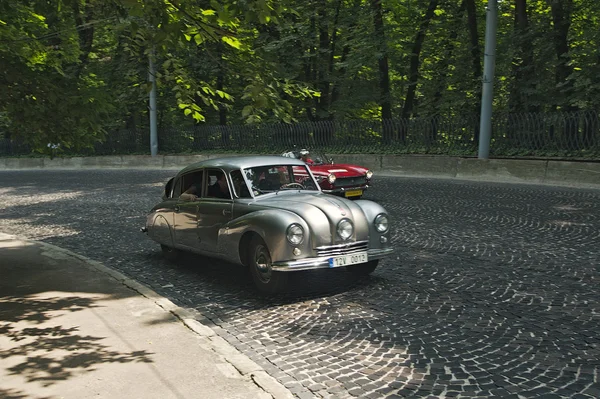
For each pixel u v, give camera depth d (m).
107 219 14.42
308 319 6.09
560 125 19.45
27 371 4.71
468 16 25.62
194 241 8.27
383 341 5.32
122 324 5.96
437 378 4.43
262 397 4.16
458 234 10.56
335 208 7.01
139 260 9.60
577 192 15.88
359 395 4.16
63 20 8.19
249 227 6.98
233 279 8.02
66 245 11.21
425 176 22.42
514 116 21.00
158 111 36.19
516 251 9.01
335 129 27.08
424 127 24.19
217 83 31.11
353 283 7.48
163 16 5.51
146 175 28.11
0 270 8.81
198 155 32.47
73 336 5.59
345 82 30.27
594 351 4.90
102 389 4.34
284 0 5.64
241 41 6.38
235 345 5.38
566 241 9.62
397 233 10.91
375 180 21.61
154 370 4.70
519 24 23.27
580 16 24.52
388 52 27.69
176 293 7.41
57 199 19.33
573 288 6.88
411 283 7.38
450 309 6.23
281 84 6.41
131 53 7.07
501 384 4.29
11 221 14.98
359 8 28.33
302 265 6.63
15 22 8.04
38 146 8.23
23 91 7.27
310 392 4.24
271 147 29.97
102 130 8.14
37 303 6.84
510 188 17.39
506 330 5.50
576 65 21.64
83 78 8.04
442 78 26.94
